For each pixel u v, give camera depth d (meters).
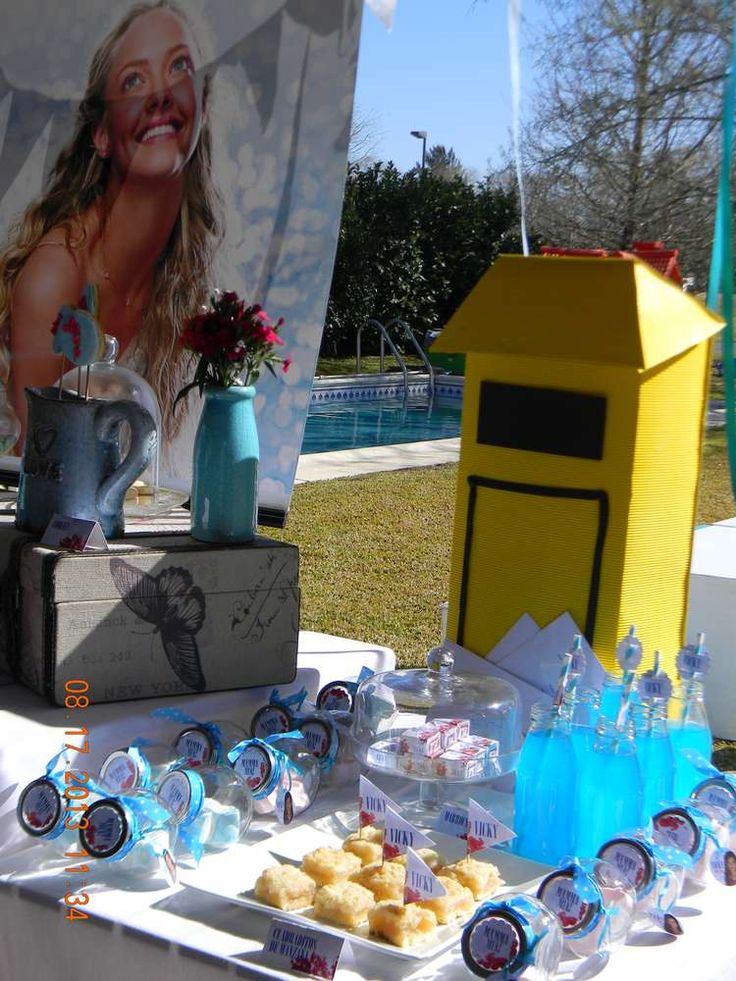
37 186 3.23
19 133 3.27
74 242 3.14
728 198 1.70
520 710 1.79
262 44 2.77
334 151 2.67
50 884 1.46
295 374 2.76
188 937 1.32
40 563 1.77
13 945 1.47
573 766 1.53
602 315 1.67
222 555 1.89
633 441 1.68
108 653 1.81
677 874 1.44
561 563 1.75
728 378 1.67
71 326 1.89
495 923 1.22
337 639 2.44
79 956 1.40
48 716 1.74
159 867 1.46
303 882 1.38
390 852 1.44
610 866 1.40
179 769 1.59
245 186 2.82
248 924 1.36
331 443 11.87
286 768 1.68
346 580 5.67
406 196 16.64
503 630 1.83
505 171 16.34
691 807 1.56
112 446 1.92
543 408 1.75
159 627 1.85
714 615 3.37
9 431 3.30
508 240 16.66
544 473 1.76
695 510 1.83
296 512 7.27
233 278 2.85
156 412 2.25
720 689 3.38
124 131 3.03
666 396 1.71
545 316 1.73
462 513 1.88
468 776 1.61
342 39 2.63
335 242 2.69
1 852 1.57
